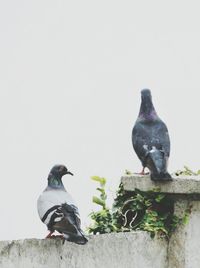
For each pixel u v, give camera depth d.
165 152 15.20
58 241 13.75
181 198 14.95
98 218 15.36
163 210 15.20
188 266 14.81
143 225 15.07
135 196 15.45
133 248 14.59
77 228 13.28
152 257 14.84
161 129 15.53
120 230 15.23
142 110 15.77
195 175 15.84
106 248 14.23
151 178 14.91
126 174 15.65
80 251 13.95
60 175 14.04
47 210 13.53
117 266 14.38
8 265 13.28
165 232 14.96
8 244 13.29
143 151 15.23
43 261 13.62
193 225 14.81
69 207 13.49
